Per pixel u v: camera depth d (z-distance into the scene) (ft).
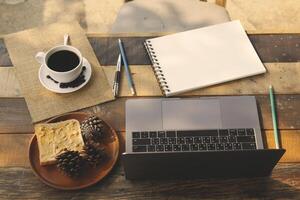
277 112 3.43
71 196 3.00
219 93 3.52
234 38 3.82
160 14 5.12
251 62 3.67
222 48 3.76
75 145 3.15
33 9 7.33
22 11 7.30
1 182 3.05
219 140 3.21
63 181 3.02
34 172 3.04
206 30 3.88
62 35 3.86
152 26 5.02
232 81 3.59
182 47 3.77
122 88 3.53
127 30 4.98
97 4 7.43
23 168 3.12
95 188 3.04
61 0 7.47
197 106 3.38
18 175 3.09
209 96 3.51
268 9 7.42
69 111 3.40
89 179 3.04
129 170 2.94
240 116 3.34
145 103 3.39
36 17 7.23
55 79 3.47
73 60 3.47
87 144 3.11
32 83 3.54
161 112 3.34
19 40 3.81
